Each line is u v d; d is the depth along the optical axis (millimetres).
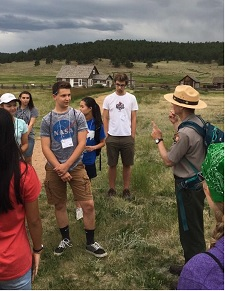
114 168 6766
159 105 29562
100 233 5309
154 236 5277
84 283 4164
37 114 6934
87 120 5828
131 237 5102
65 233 4902
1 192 2410
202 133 3695
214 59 176875
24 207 2590
